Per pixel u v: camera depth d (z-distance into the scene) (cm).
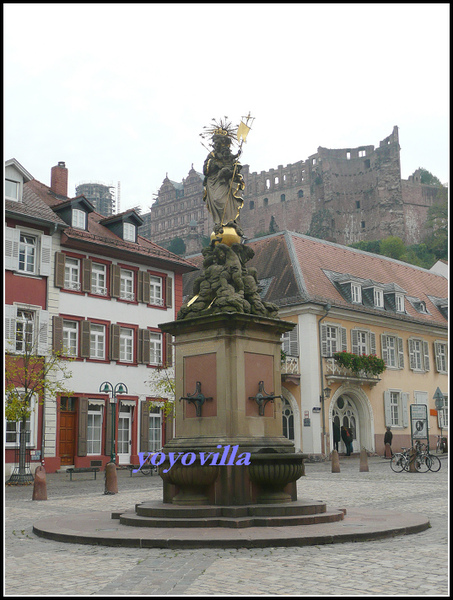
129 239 3616
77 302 3231
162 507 1066
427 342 4719
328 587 680
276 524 1009
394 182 12369
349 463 3338
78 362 3194
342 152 12925
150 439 3538
